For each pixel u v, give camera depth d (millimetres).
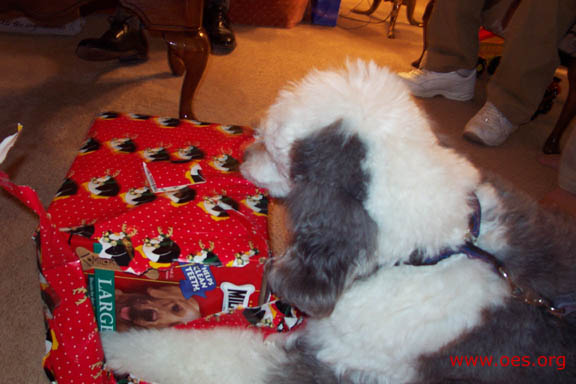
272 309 1281
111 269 1104
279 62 3189
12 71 2559
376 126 898
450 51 2953
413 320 933
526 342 893
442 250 935
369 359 1014
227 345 1207
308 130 925
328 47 3609
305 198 943
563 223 1021
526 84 2465
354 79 998
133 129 1546
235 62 3080
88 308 1044
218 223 1192
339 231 914
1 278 1438
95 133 1510
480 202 999
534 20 2371
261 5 3703
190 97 2061
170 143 1499
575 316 901
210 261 1100
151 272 1126
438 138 1119
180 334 1222
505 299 910
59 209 1170
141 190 1268
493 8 2826
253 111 2543
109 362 1151
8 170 1843
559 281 914
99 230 1097
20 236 1591
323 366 1101
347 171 895
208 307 1232
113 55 2621
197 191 1292
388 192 886
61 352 1070
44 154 1976
